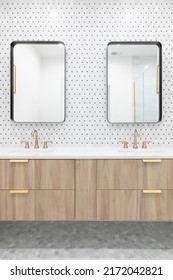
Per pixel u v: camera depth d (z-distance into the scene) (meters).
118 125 2.62
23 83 2.57
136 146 2.52
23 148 2.55
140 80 2.57
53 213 2.07
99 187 2.06
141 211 2.07
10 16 2.59
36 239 2.36
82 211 2.06
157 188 2.07
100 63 2.60
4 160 2.06
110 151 2.31
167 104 2.62
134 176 2.06
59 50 2.56
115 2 2.59
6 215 2.07
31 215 2.07
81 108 2.62
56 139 2.63
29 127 2.62
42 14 2.59
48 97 2.58
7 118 2.62
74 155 2.06
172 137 2.63
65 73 2.58
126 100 2.58
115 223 2.68
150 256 2.05
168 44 2.60
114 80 2.56
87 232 2.50
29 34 2.60
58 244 2.26
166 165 2.06
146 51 2.57
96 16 2.59
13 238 2.38
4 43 2.59
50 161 2.06
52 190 2.07
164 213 2.07
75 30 2.59
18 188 2.07
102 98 2.61
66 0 2.59
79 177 2.06
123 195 2.06
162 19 2.59
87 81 2.61
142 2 2.59
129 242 2.30
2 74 2.60
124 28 2.59
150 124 2.63
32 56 2.57
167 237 2.40
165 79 2.62
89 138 2.62
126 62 2.56
